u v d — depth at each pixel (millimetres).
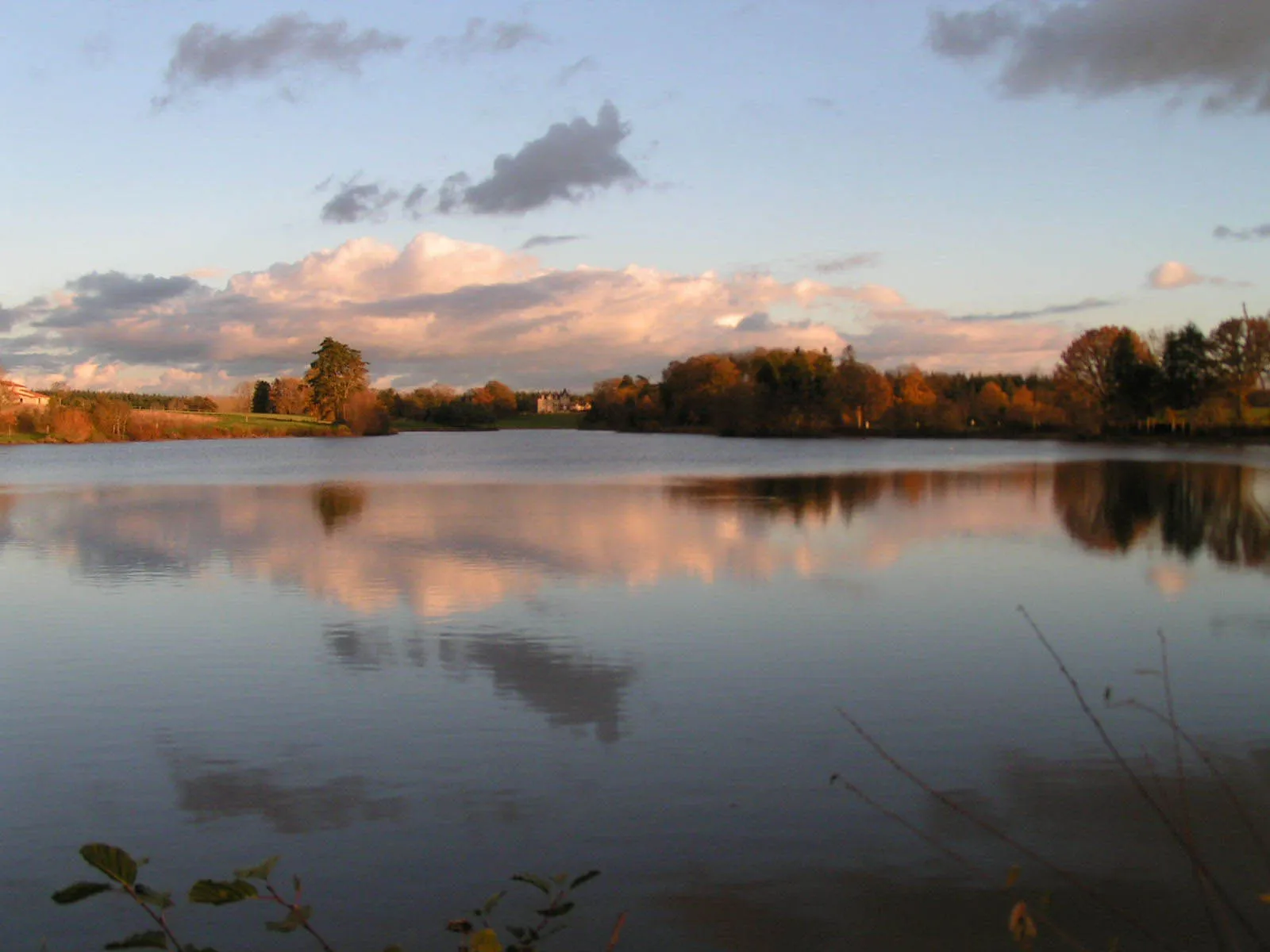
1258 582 15172
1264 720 8648
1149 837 6477
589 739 8312
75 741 8391
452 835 6598
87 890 2492
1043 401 85875
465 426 146250
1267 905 5621
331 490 34875
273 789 7348
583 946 5344
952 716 8883
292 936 5465
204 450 79500
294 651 11203
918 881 5969
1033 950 5285
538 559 17594
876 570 16406
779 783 7398
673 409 123125
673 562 17156
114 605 13922
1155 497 29031
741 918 5594
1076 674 10203
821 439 93938
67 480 41625
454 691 9656
